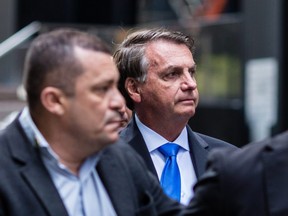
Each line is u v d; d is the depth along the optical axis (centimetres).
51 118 475
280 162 491
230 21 2109
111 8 3148
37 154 481
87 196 489
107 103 473
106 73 473
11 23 2802
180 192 664
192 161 680
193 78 679
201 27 2125
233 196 495
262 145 502
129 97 688
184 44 679
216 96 2133
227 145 702
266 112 2055
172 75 669
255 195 490
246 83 2097
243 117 2091
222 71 2122
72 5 3080
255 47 2112
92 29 2078
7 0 2803
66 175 484
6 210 464
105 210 491
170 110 666
